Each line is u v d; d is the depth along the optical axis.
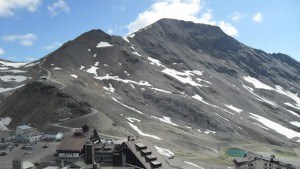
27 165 97.81
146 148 113.69
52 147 126.62
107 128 160.62
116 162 107.44
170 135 196.50
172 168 122.56
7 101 194.62
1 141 139.62
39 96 183.38
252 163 137.88
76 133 113.00
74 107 171.38
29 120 168.62
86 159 105.94
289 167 137.75
